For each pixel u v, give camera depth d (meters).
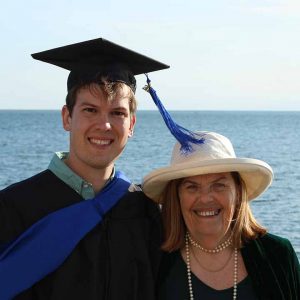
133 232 1.93
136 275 1.88
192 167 1.84
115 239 1.90
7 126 39.66
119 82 1.91
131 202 1.96
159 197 1.99
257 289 1.86
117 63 1.97
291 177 12.38
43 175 1.92
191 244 1.92
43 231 1.84
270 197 9.24
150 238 1.95
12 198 1.88
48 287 1.83
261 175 1.93
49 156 16.44
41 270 1.82
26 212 1.87
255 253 1.89
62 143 21.97
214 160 1.83
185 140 1.91
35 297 1.83
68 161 1.93
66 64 2.02
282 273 1.88
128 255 1.90
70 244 1.84
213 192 1.88
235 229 1.90
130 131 1.94
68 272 1.84
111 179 1.95
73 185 1.90
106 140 1.87
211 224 1.87
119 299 1.85
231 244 1.91
